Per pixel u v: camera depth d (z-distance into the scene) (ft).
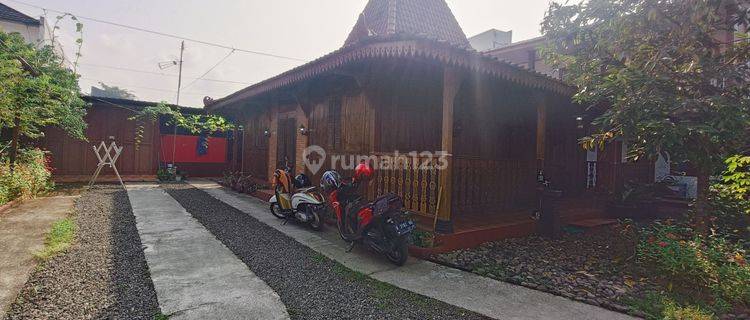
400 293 10.69
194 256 13.42
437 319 9.07
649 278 12.29
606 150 30.63
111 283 10.59
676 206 26.81
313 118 26.45
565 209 24.32
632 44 14.40
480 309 9.69
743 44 13.01
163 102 43.29
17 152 26.71
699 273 10.89
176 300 9.52
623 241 15.33
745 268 10.69
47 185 29.58
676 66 13.66
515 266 13.62
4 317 8.30
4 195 20.75
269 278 11.53
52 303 9.14
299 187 20.67
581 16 15.26
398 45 13.47
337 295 10.40
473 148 24.53
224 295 9.99
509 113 26.27
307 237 16.99
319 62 18.20
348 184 16.34
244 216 21.61
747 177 12.49
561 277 12.48
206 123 46.91
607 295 10.91
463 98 23.89
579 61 16.37
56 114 29.76
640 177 28.43
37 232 15.56
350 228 15.35
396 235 12.92
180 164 46.24
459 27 34.42
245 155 40.55
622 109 12.92
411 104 21.90
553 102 24.30
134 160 42.80
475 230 16.38
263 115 35.68
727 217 15.47
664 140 11.93
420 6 32.17
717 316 9.60
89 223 17.80
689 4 12.09
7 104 21.67
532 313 9.52
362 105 21.33
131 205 23.62
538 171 20.85
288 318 8.82
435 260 13.85
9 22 40.52
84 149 39.55
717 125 11.54
